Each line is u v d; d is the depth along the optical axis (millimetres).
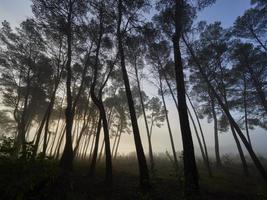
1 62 22516
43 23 17406
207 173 21766
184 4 15008
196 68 22125
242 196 12141
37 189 5031
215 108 27344
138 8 15211
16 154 4043
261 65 21078
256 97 23438
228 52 21203
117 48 18438
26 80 24234
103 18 16359
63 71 22922
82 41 19391
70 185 8953
